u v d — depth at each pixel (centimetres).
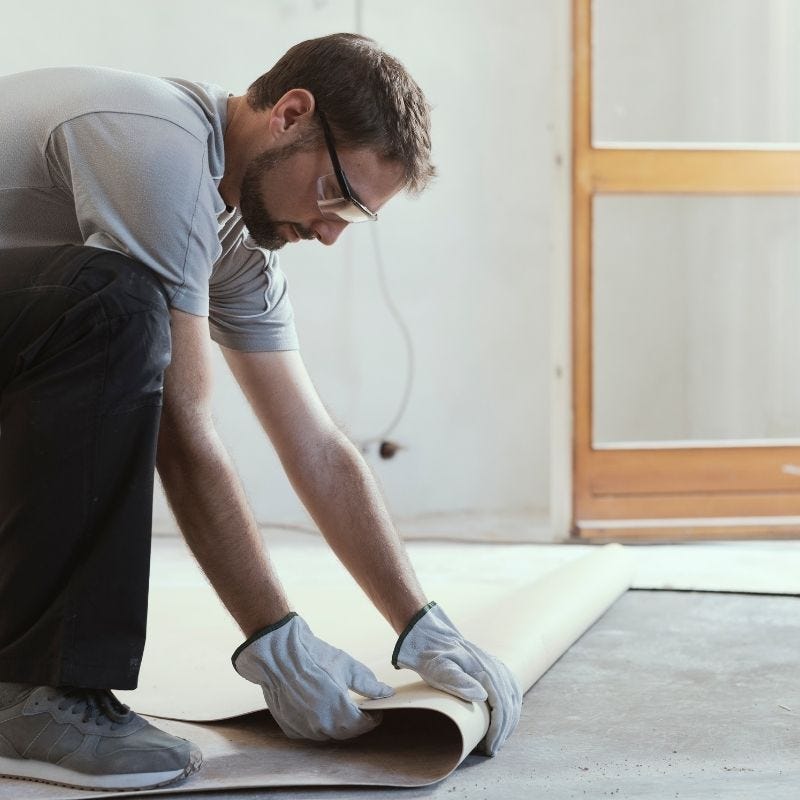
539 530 449
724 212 420
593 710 195
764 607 283
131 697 193
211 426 159
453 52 484
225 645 234
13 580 150
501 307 492
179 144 154
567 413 412
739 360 425
